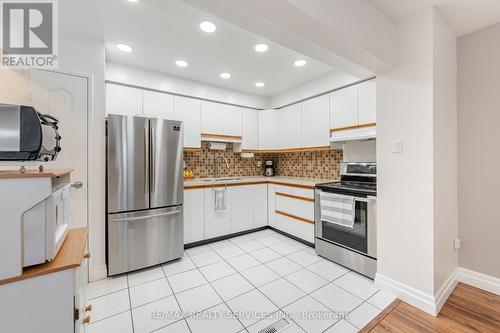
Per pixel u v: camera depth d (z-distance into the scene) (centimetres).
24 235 79
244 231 340
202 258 259
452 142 191
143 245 229
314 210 279
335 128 286
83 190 203
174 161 250
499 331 145
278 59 251
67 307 84
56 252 92
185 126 309
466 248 198
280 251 277
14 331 77
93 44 206
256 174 422
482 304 171
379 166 193
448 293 180
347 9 140
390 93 184
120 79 257
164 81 288
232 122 358
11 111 91
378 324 153
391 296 184
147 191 232
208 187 304
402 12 168
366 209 210
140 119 228
